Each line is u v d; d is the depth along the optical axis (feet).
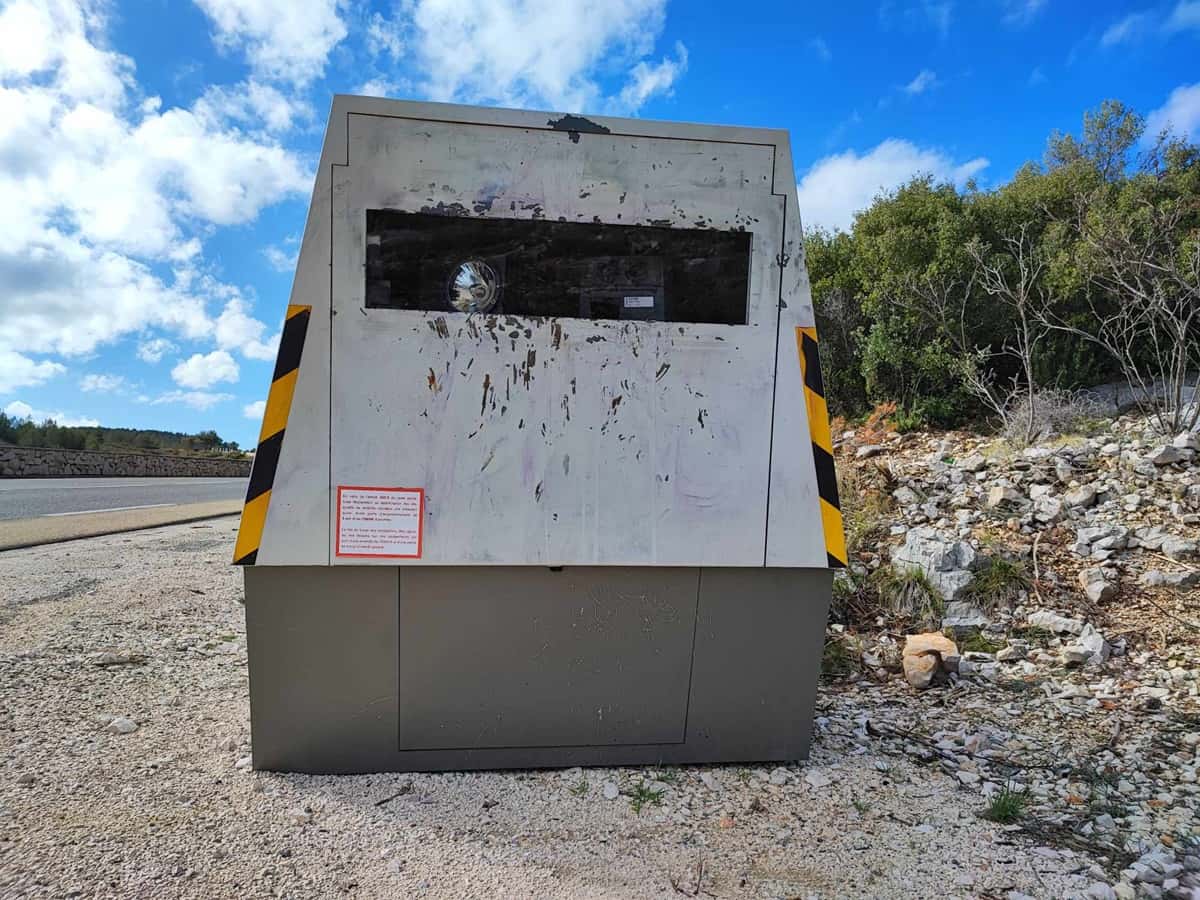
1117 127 42.75
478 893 6.95
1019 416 27.17
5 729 9.82
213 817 7.93
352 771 9.01
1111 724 11.38
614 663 9.29
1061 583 16.24
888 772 9.75
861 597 16.49
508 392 8.86
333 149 8.64
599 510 8.98
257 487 8.50
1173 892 7.21
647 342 9.10
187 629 14.73
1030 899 7.09
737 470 9.22
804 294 9.39
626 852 7.72
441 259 8.82
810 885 7.27
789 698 9.69
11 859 7.02
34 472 72.64
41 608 15.71
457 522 8.75
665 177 9.18
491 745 9.19
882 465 24.22
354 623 8.80
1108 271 27.84
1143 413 26.63
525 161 8.96
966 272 31.22
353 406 8.61
